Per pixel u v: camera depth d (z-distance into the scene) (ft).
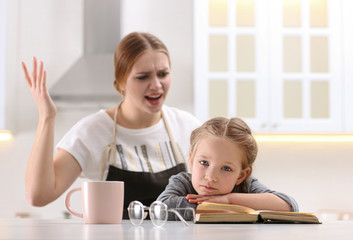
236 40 10.40
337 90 10.37
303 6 10.46
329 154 11.19
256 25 10.39
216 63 10.34
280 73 10.32
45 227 2.92
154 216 2.87
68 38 11.28
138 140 6.14
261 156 11.12
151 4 11.29
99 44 10.82
